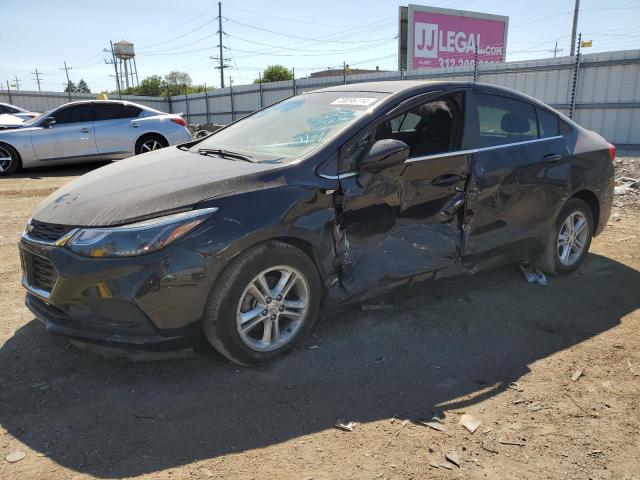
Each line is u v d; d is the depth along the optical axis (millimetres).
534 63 16562
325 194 3205
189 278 2785
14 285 4434
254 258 2965
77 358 3244
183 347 2930
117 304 2770
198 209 2859
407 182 3512
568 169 4434
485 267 4117
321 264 3246
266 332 3145
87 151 11391
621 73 14867
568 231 4668
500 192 3988
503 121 4148
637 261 5207
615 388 3039
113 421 2658
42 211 3133
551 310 4070
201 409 2770
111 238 2740
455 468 2387
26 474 2289
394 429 2645
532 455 2482
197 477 2289
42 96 34719
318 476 2314
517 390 3006
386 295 3672
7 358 3232
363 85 4090
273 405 2818
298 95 4531
